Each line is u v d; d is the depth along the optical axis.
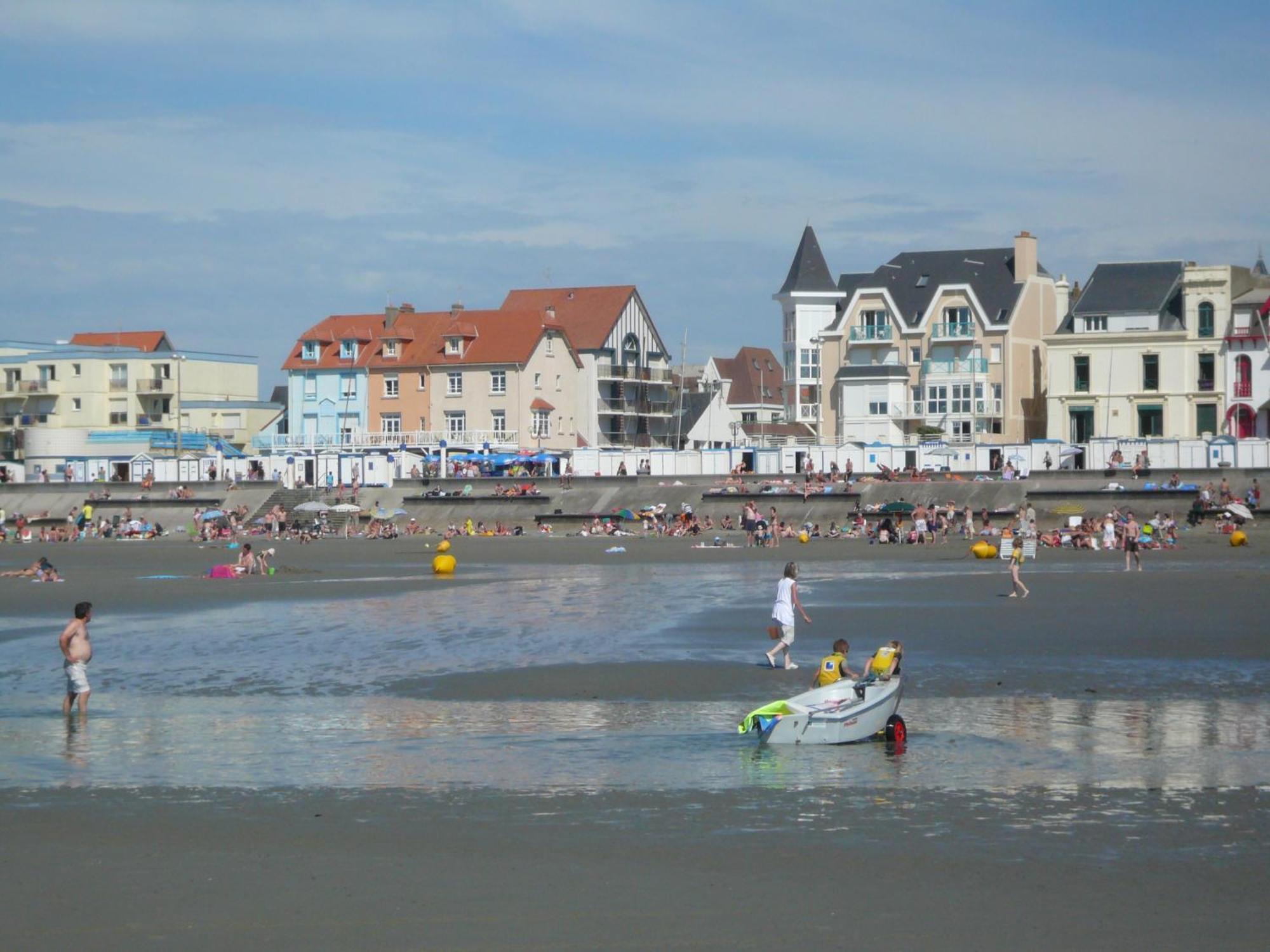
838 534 83.50
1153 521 75.25
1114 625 36.56
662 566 63.66
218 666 32.03
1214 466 88.62
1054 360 109.88
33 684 29.88
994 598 44.25
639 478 99.62
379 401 130.88
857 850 16.17
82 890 14.93
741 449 104.38
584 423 135.25
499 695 27.42
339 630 38.59
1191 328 105.06
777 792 19.03
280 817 17.89
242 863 15.88
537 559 70.69
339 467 109.44
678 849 16.31
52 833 17.22
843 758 21.20
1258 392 102.25
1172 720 23.75
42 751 22.42
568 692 27.61
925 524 76.81
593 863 15.80
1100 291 110.06
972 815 17.66
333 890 14.86
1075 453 92.88
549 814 17.97
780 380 180.38
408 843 16.62
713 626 38.25
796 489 92.06
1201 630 35.16
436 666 31.41
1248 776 19.61
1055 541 72.44
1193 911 13.95
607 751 21.94
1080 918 13.80
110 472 121.12
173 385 141.62
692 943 13.24
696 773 20.31
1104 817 17.44
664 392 148.62
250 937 13.48
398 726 24.30
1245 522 77.19
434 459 110.19
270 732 23.83
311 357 134.12
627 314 140.88
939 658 31.22
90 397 141.88
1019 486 88.12
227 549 83.19
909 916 13.91
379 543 87.31
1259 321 102.19
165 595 50.91
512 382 126.00
